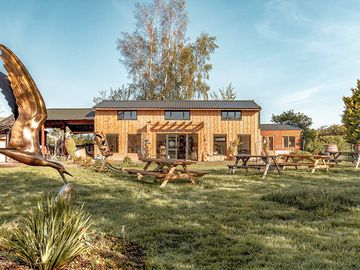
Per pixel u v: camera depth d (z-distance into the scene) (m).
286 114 43.09
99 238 4.40
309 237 4.60
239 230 4.98
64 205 3.44
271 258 3.82
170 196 8.16
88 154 28.98
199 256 3.89
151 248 4.14
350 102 28.70
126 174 13.58
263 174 13.22
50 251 3.01
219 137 27.31
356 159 17.64
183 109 26.84
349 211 6.17
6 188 9.34
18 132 3.37
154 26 36.03
